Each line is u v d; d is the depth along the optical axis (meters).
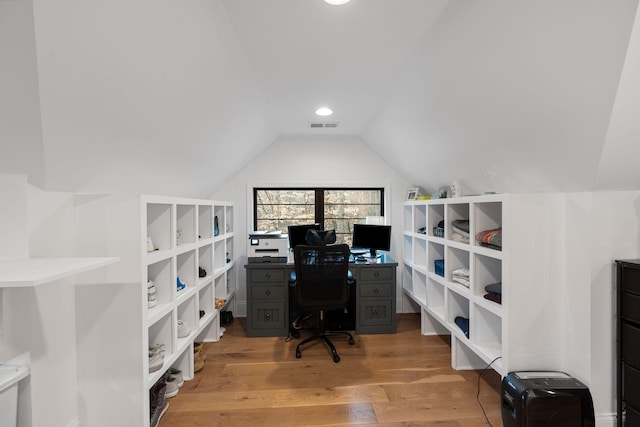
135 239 1.58
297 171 3.77
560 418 1.57
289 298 3.22
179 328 2.22
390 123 2.84
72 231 1.56
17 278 0.90
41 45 0.89
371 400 2.05
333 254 2.63
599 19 1.02
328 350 2.79
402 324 3.44
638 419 1.56
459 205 2.61
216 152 2.61
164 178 2.17
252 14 1.40
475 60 1.53
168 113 1.60
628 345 1.61
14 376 1.24
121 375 1.58
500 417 1.88
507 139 1.84
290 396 2.10
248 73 1.98
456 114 2.01
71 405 1.54
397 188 3.83
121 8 0.97
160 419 1.87
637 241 1.70
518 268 1.81
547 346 1.82
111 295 1.58
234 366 2.51
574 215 1.77
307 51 1.75
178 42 1.28
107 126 1.33
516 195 1.81
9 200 1.28
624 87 1.14
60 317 1.48
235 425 1.82
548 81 1.33
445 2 1.34
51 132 1.14
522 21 1.20
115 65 1.12
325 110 2.78
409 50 1.75
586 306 1.71
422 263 3.35
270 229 3.87
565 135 1.50
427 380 2.29
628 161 1.47
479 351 2.08
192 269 2.33
